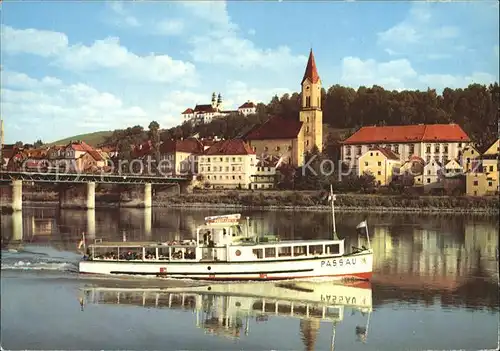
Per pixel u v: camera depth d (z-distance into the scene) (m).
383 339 34.62
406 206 134.00
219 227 47.81
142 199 155.00
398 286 47.91
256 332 35.72
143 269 47.78
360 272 48.28
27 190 165.88
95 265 48.59
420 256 64.12
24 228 92.69
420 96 194.38
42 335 34.34
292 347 33.53
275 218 113.75
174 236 82.62
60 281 47.31
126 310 39.69
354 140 174.38
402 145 168.38
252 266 47.00
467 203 130.12
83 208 141.75
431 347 33.28
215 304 41.50
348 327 36.88
